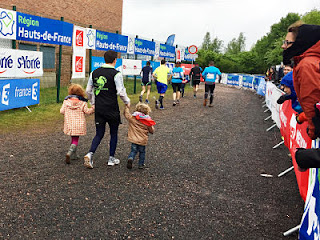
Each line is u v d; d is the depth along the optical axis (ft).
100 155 17.60
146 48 52.49
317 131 7.16
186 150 19.66
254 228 10.42
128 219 10.57
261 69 215.31
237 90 76.54
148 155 18.17
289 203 12.48
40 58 31.53
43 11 52.49
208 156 18.62
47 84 43.06
